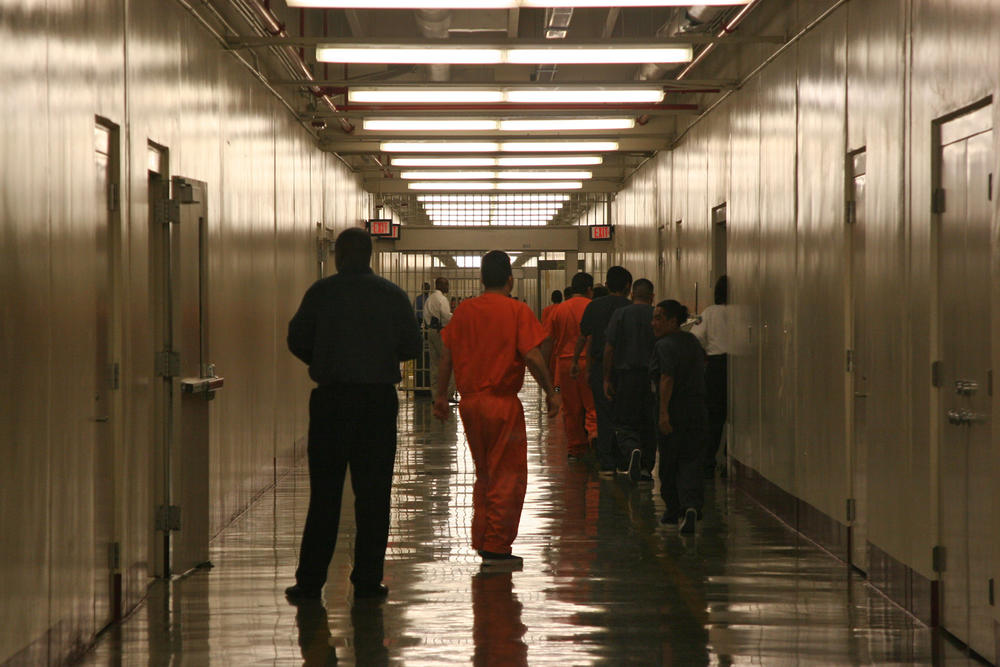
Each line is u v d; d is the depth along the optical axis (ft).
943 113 63.62
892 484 72.64
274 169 127.03
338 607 69.46
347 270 72.74
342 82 120.16
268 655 59.06
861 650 60.54
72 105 58.13
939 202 65.46
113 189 66.95
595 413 140.67
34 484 51.83
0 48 47.91
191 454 80.12
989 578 58.13
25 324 50.67
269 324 123.24
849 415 83.10
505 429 81.20
